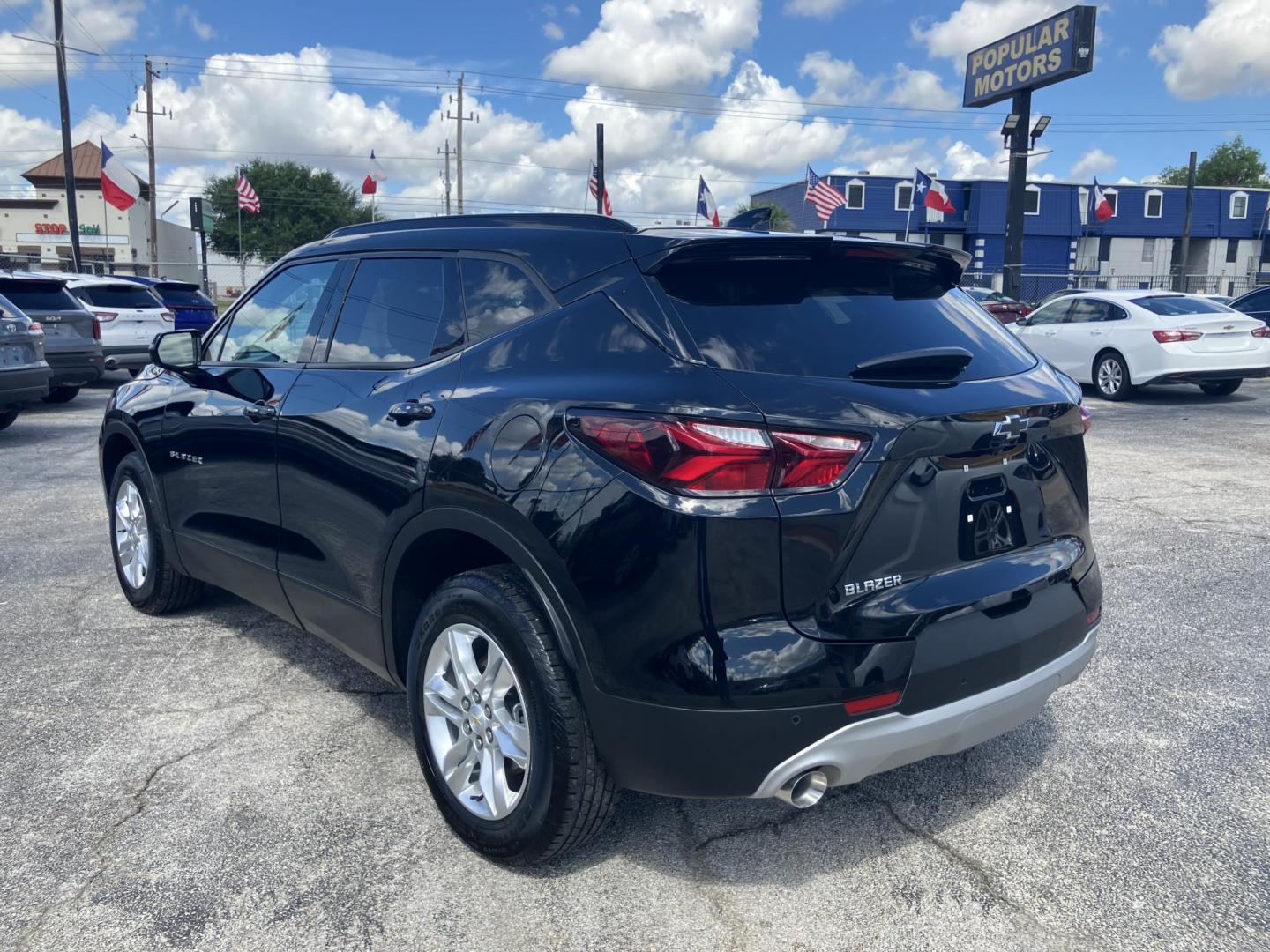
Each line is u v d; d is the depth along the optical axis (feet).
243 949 8.00
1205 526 21.88
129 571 16.03
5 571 18.37
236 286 169.58
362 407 10.31
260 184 204.85
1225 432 35.73
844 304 8.86
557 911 8.50
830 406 7.64
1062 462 9.48
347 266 11.73
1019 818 10.06
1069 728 12.09
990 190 185.68
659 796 10.41
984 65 119.55
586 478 7.98
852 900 8.71
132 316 52.13
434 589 10.28
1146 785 10.71
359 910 8.50
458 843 9.52
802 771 7.73
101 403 45.98
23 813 9.97
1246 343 43.60
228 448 12.52
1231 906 8.61
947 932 8.29
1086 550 9.80
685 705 7.61
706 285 8.57
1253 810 10.20
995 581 8.48
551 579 8.18
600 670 7.98
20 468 28.91
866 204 183.83
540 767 8.43
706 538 7.47
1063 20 107.45
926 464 7.99
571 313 8.87
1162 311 44.57
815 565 7.56
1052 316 49.73
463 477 8.84
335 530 10.71
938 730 8.09
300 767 10.98
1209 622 15.80
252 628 15.42
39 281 41.32
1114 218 195.31
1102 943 8.14
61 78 99.04
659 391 7.84
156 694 12.92
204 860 9.19
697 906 8.60
